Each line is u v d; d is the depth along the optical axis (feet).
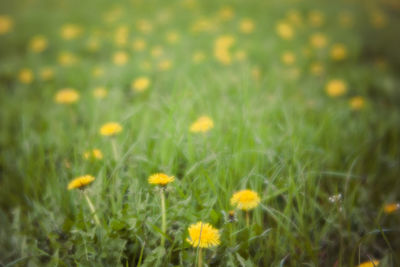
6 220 3.95
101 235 3.70
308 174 3.91
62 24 10.75
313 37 9.45
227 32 9.66
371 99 6.24
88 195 3.81
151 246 3.70
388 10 14.52
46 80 6.68
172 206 3.71
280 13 11.92
